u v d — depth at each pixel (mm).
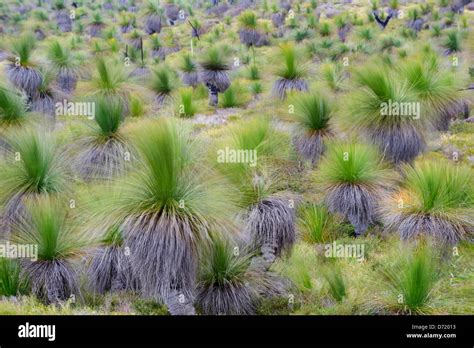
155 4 28375
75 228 5172
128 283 5285
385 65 7785
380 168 6516
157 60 20141
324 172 6383
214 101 13938
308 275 5348
